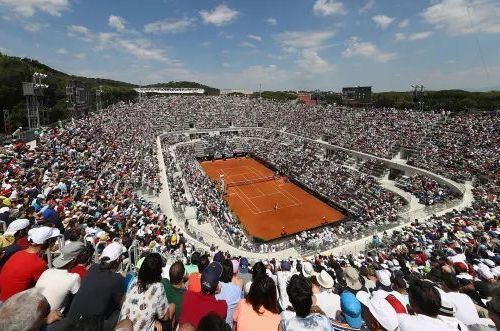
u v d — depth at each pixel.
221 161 83.38
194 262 13.07
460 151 53.50
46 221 13.56
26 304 3.97
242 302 6.50
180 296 7.67
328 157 71.88
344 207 50.22
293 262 21.89
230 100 121.38
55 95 81.25
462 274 11.11
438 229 27.34
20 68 70.06
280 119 101.88
